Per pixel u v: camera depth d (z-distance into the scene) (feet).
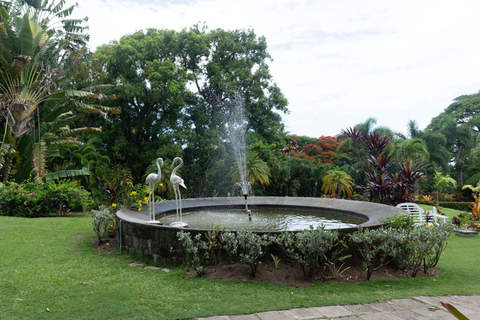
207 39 69.36
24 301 10.68
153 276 13.52
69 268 14.56
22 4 45.19
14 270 13.91
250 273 13.29
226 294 11.58
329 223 22.29
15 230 22.43
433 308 10.80
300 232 13.80
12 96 38.75
